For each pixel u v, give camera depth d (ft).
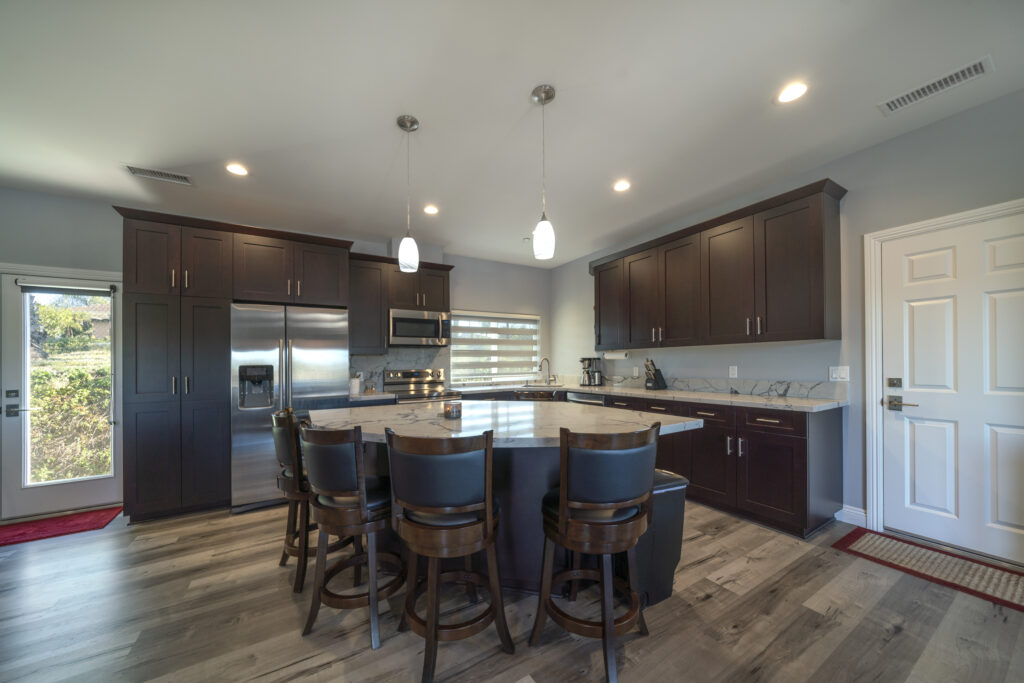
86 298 10.80
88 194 10.52
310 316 11.57
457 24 5.39
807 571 7.04
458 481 4.67
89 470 10.73
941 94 7.04
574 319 18.17
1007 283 7.09
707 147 8.63
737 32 5.58
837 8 5.21
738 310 10.22
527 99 6.97
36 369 10.25
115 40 5.53
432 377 16.03
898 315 8.34
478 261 17.70
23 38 5.43
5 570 7.36
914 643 5.27
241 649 5.28
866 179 8.75
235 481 10.40
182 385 10.16
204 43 5.63
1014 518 7.04
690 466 10.50
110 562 7.65
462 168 9.43
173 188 10.25
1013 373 7.05
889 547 7.83
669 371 13.55
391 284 14.61
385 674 4.85
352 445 5.32
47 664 5.02
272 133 7.88
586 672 4.88
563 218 12.89
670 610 6.00
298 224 13.23
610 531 4.70
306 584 6.86
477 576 5.54
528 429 6.02
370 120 7.50
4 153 8.45
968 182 7.49
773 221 9.55
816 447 8.41
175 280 10.18
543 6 5.12
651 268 12.71
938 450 7.86
